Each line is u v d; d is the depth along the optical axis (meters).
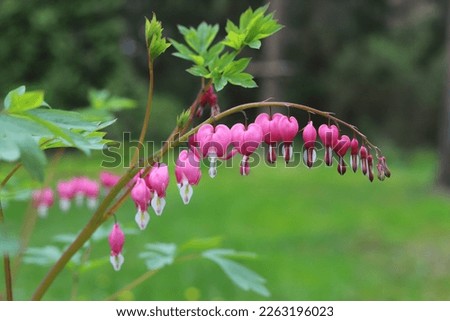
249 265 6.48
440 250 7.39
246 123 1.92
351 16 24.73
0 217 1.88
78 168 9.97
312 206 10.61
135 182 1.99
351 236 8.13
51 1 16.47
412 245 7.67
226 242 7.58
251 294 5.41
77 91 16.66
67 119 1.71
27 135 1.57
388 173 1.99
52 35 16.42
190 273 6.00
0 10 16.11
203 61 2.22
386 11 25.33
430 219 9.39
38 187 3.20
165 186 1.86
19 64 16.31
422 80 24.45
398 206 10.64
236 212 9.87
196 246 2.73
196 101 2.15
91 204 3.67
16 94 1.64
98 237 2.92
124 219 8.60
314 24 24.38
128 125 17.50
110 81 17.14
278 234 8.23
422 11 25.59
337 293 5.58
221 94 24.25
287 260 6.78
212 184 13.12
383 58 24.09
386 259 6.98
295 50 24.69
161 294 5.34
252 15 2.24
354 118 25.53
